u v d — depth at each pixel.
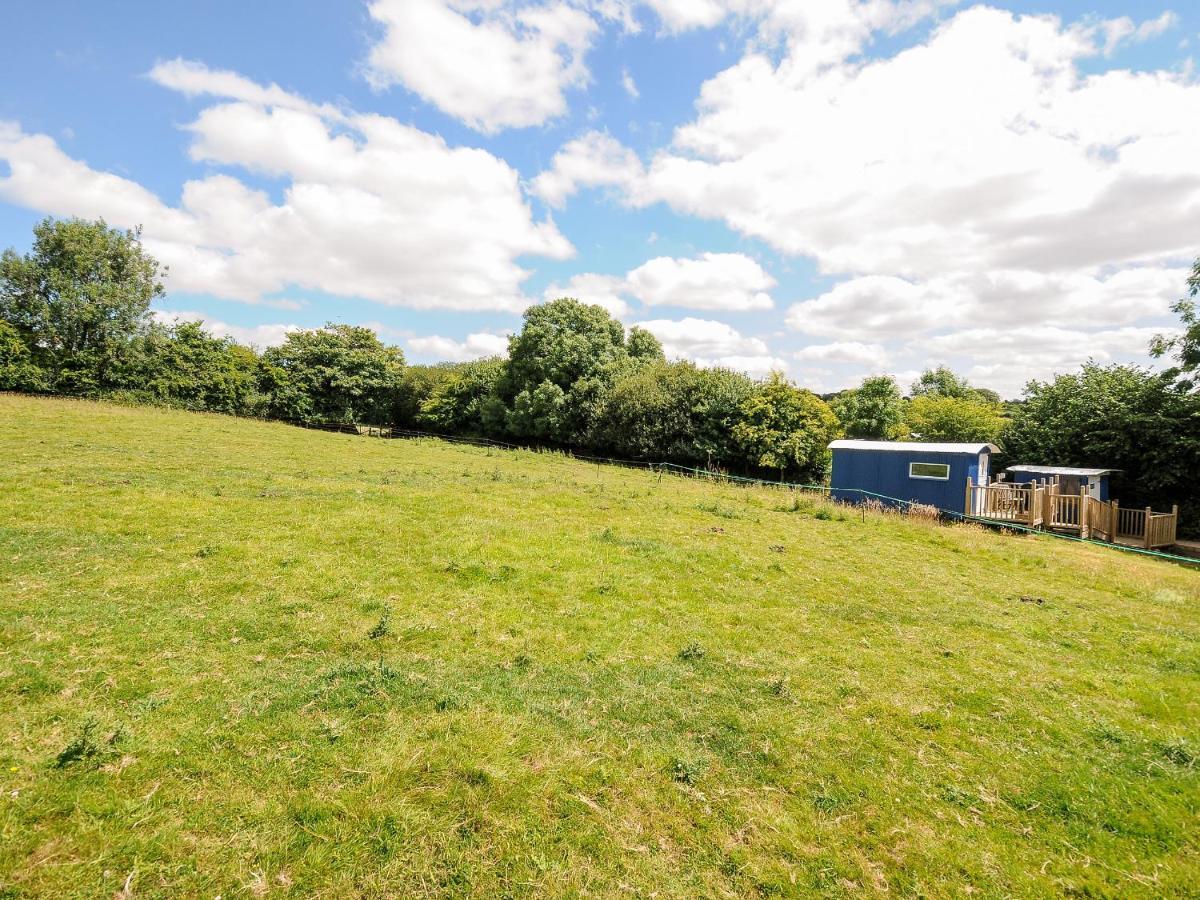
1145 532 18.92
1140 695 6.57
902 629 8.48
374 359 53.78
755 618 8.55
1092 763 5.21
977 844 4.18
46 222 43.03
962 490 20.66
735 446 32.81
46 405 29.17
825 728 5.65
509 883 3.59
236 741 4.70
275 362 51.53
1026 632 8.64
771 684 6.46
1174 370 23.97
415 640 6.95
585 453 41.28
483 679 6.15
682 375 35.94
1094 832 4.31
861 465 22.98
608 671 6.61
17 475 12.97
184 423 30.05
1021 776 4.98
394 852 3.72
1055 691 6.62
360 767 4.50
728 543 12.89
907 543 14.87
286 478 16.19
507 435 46.62
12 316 41.38
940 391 55.47
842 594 9.95
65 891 3.24
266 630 6.83
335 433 40.44
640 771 4.82
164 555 8.84
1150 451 23.78
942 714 5.98
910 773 4.99
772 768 5.00
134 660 5.82
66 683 5.27
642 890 3.63
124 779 4.14
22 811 3.74
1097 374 28.28
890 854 4.07
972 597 10.34
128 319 44.06
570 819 4.19
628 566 10.50
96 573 7.91
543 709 5.64
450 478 19.80
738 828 4.26
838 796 4.66
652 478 27.66
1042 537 18.14
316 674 5.89
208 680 5.60
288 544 9.81
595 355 42.81
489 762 4.67
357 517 11.82
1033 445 29.19
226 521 10.84
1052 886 3.82
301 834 3.82
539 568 9.87
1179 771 5.09
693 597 9.29
